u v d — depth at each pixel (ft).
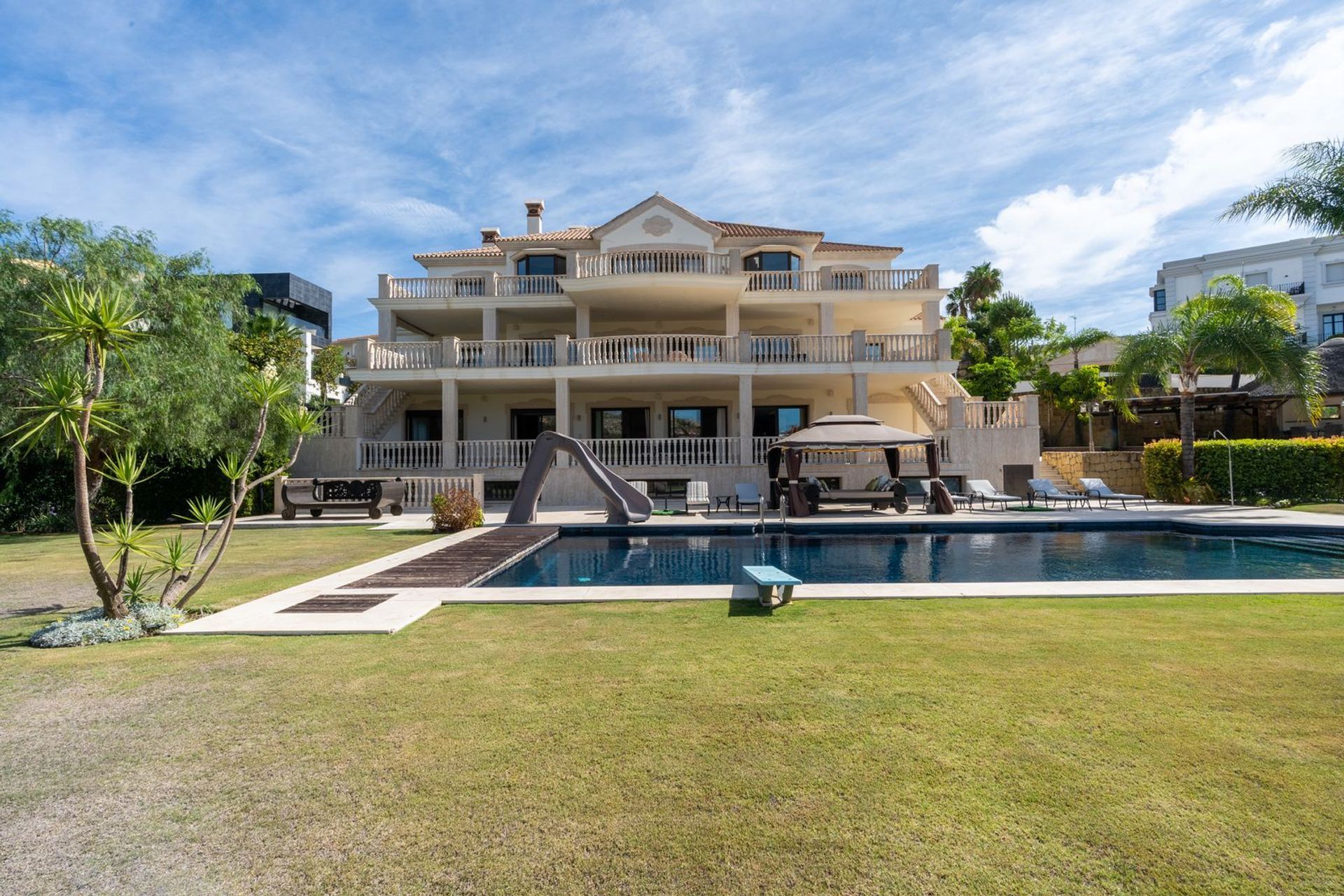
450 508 50.03
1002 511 57.62
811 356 75.66
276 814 9.34
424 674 15.44
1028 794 9.59
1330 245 156.25
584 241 91.91
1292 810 9.08
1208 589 23.93
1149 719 12.27
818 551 40.22
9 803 9.74
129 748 11.59
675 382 81.66
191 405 56.13
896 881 7.70
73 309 18.52
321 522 58.49
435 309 86.17
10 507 58.08
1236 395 86.99
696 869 7.98
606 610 22.18
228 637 19.07
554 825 8.95
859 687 14.15
